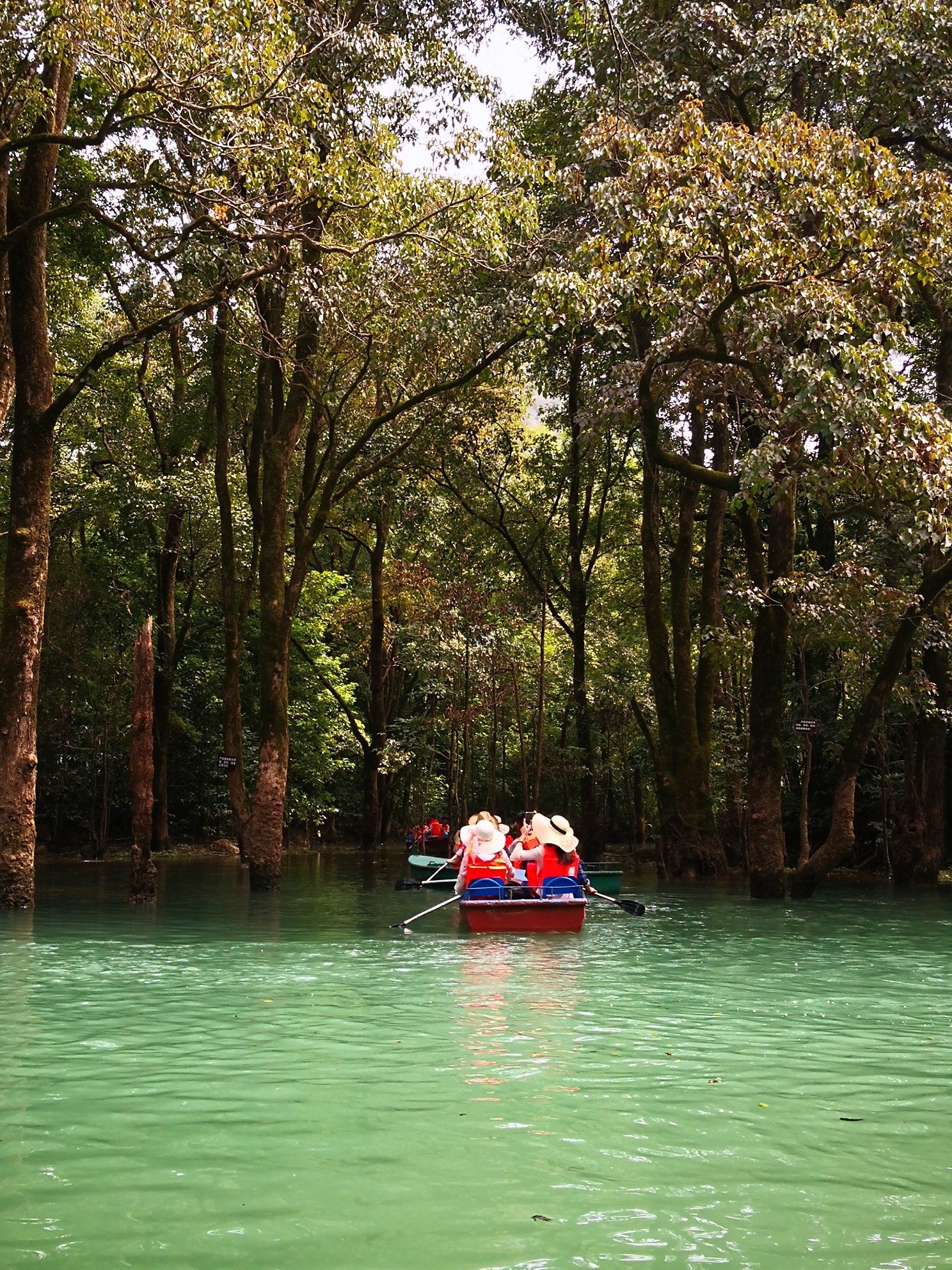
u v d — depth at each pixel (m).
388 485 24.33
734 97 16.50
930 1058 5.84
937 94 16.03
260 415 22.36
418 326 15.84
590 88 17.44
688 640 21.92
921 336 21.39
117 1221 3.42
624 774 35.19
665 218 12.50
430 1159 4.04
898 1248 3.21
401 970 9.17
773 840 16.23
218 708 32.78
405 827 41.56
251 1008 7.32
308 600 33.22
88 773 29.86
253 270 14.38
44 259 14.63
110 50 11.26
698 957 10.16
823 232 12.84
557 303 13.80
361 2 16.59
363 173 13.14
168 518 26.50
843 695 21.70
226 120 11.88
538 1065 5.63
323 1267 3.06
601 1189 3.72
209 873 22.55
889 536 15.90
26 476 14.17
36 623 14.08
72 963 9.52
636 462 28.86
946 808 23.08
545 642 36.41
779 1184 3.78
